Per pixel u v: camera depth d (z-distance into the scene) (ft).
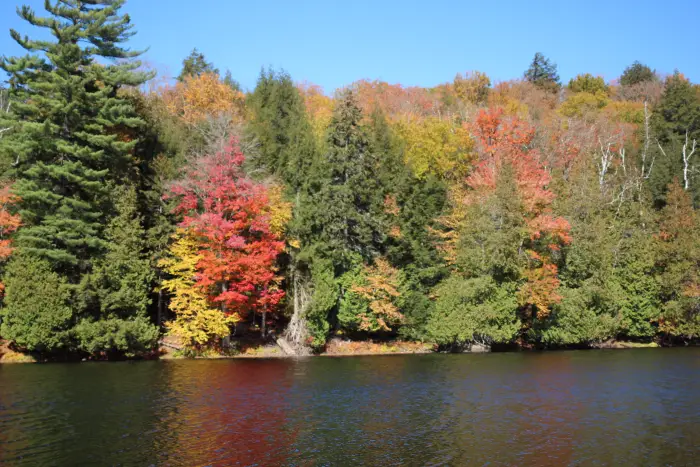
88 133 144.36
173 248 151.64
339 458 62.08
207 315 146.41
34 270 132.36
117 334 136.67
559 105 344.49
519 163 192.03
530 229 169.17
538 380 111.34
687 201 195.52
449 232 180.86
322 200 167.32
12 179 146.72
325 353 162.81
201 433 71.20
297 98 203.41
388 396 94.84
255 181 160.45
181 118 199.82
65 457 61.21
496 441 68.54
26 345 134.82
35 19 142.00
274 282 163.43
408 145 201.05
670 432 72.54
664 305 188.34
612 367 130.82
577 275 179.42
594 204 189.06
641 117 301.43
